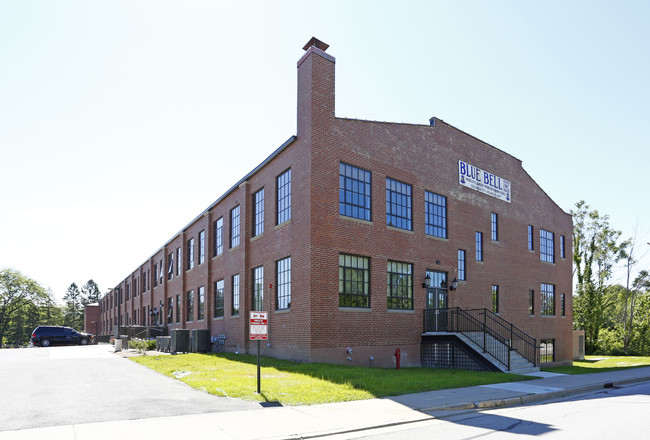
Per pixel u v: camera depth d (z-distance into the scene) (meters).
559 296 34.09
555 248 34.62
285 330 20.38
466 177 27.25
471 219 27.16
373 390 12.92
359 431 9.03
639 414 10.83
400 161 23.12
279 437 8.38
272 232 22.36
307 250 19.11
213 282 30.14
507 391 13.88
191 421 9.42
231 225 28.00
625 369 25.81
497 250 28.92
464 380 15.58
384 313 21.22
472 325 25.88
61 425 9.01
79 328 131.25
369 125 21.92
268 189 23.17
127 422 9.29
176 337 26.56
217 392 12.35
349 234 20.27
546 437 8.43
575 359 39.59
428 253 23.89
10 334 102.62
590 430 8.98
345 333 19.59
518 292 30.16
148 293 47.81
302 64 20.66
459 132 27.27
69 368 18.70
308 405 11.10
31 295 89.19
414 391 13.32
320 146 19.75
